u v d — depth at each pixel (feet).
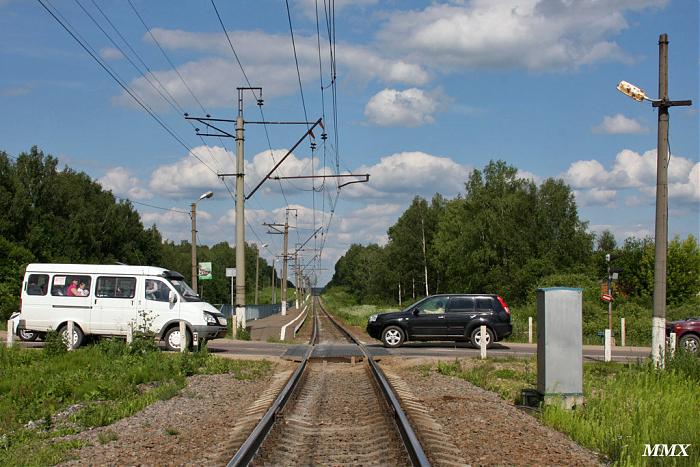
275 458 26.66
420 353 71.72
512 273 215.72
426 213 301.63
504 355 68.80
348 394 45.09
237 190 100.53
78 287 70.18
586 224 228.22
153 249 290.56
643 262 199.72
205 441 30.32
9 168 212.02
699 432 30.96
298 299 336.49
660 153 52.65
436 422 33.81
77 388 44.93
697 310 130.21
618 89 52.54
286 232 237.04
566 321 38.68
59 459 27.55
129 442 30.78
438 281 287.28
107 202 267.39
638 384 42.32
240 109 100.68
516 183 237.04
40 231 206.39
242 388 48.55
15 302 126.41
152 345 61.52
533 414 37.73
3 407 39.96
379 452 27.66
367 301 387.96
